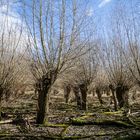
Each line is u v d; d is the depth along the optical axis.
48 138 14.09
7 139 13.81
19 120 18.17
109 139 13.45
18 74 21.52
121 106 29.34
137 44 23.03
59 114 24.70
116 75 29.19
